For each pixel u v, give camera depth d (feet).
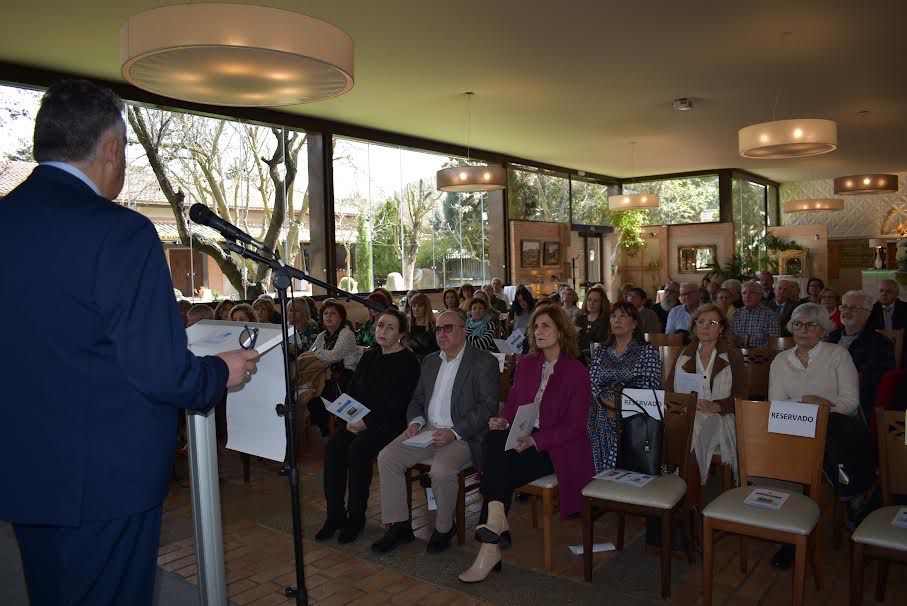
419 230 36.73
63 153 4.66
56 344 4.32
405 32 19.71
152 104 24.56
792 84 26.48
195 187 27.07
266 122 27.96
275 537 12.62
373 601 9.95
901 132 36.50
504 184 27.99
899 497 9.76
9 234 4.38
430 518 13.33
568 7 18.19
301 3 17.34
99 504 4.46
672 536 10.78
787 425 9.68
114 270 4.31
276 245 30.07
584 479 10.96
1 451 4.40
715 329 12.46
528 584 10.34
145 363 4.31
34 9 17.03
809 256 58.08
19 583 10.19
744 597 9.74
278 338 6.68
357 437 12.61
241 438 7.81
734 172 50.80
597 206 52.19
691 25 19.80
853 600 8.54
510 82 25.30
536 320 11.80
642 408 10.85
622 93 27.30
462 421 11.96
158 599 10.22
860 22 19.76
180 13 9.77
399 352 13.44
